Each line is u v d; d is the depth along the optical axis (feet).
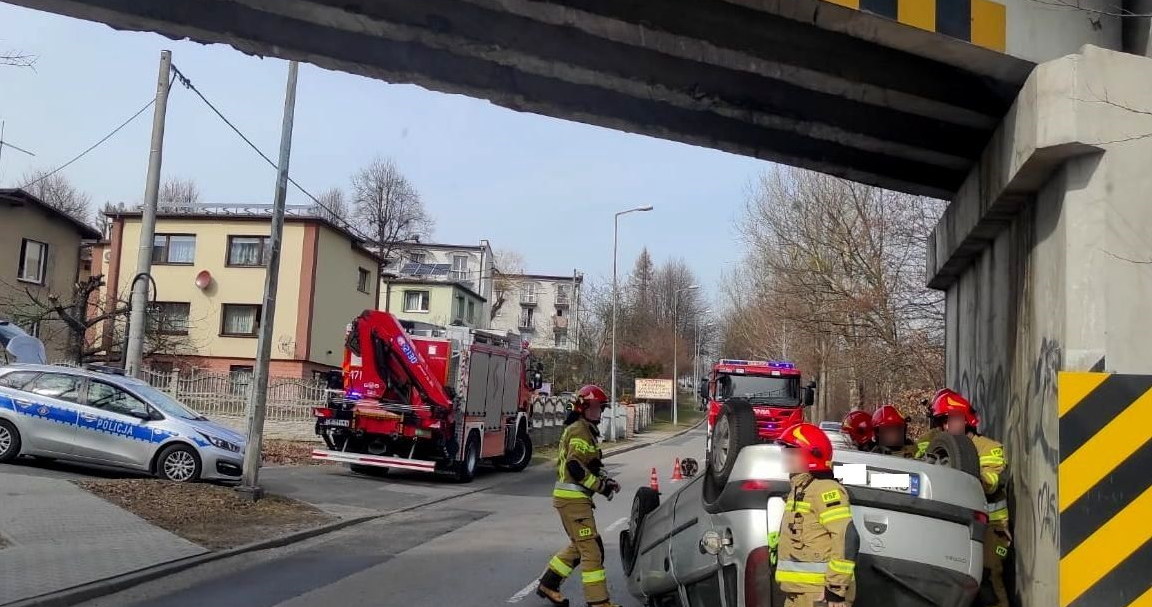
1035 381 19.71
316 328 134.72
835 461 17.02
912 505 16.63
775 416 72.54
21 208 111.86
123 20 25.40
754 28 21.95
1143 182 17.16
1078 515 13.67
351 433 59.72
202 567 30.35
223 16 25.55
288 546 35.45
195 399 84.64
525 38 24.03
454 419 60.90
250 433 43.14
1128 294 16.89
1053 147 17.35
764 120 26.71
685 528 20.31
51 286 116.57
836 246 95.50
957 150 27.14
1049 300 18.83
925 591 16.57
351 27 24.03
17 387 47.80
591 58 24.54
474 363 63.72
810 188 100.68
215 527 36.68
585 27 22.38
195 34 26.00
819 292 97.30
